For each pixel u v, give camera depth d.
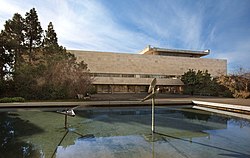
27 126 6.10
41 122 6.79
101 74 32.19
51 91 13.41
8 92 13.38
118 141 4.54
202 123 6.95
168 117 8.38
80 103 10.93
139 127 6.19
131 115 8.89
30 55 18.52
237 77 20.64
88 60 31.55
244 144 4.34
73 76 13.98
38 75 13.37
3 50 14.98
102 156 3.53
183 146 4.17
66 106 10.70
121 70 33.38
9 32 16.88
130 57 34.25
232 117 8.38
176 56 37.78
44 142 4.41
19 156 3.51
